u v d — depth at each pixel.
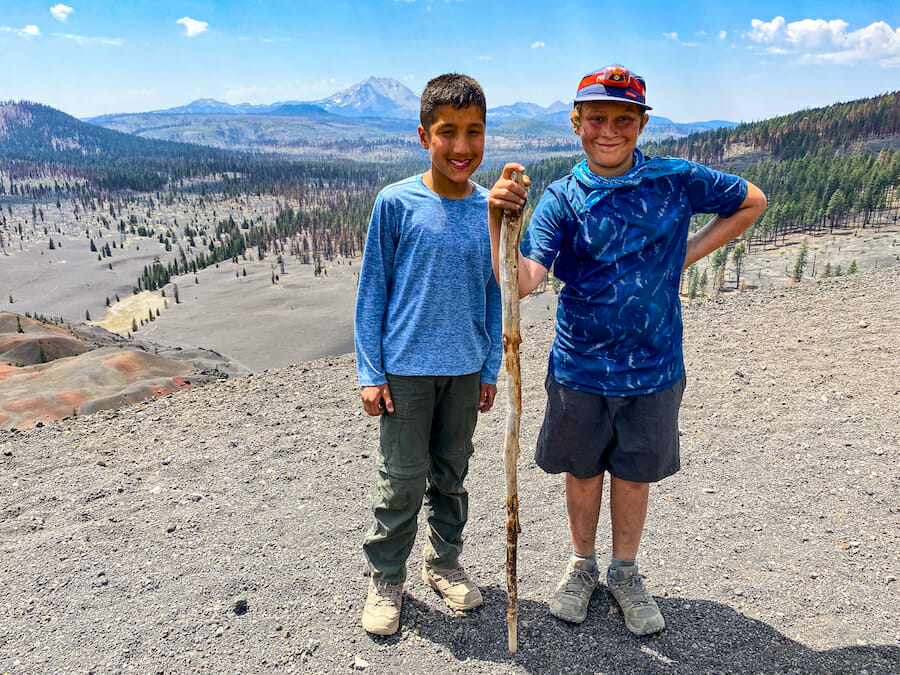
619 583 2.50
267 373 6.68
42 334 93.19
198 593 2.75
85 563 2.99
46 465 4.24
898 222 161.00
